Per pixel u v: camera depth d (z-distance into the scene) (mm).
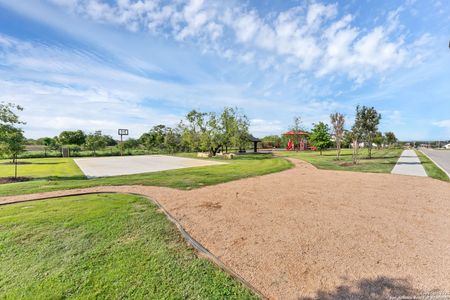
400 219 4219
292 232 3709
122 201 5785
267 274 2576
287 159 18891
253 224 4098
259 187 7320
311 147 39344
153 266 2795
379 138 33312
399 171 10625
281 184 7801
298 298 2174
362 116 15023
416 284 2320
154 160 20719
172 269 2729
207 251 3129
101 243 3422
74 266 2812
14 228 3988
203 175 10102
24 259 2996
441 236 3469
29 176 10461
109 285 2443
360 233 3615
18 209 5105
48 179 9492
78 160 21234
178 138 35812
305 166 13430
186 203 5527
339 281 2404
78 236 3660
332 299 2135
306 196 6043
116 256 3043
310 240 3400
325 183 7871
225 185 7754
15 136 9305
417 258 2828
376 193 6285
